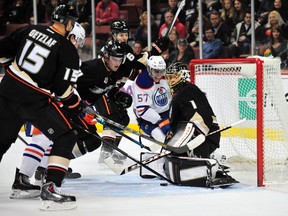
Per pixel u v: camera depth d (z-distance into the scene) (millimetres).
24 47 6953
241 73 8484
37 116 7008
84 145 8398
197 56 14984
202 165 8172
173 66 8633
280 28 13742
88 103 9039
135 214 6758
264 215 6633
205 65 9680
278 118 8961
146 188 8320
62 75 6891
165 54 15195
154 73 9516
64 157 7027
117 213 6816
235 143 9805
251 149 9688
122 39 10133
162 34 15219
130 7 16250
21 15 17188
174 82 8656
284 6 13789
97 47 15688
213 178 8141
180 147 8188
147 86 9680
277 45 13789
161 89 9852
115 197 7746
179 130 8453
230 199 7484
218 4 14609
